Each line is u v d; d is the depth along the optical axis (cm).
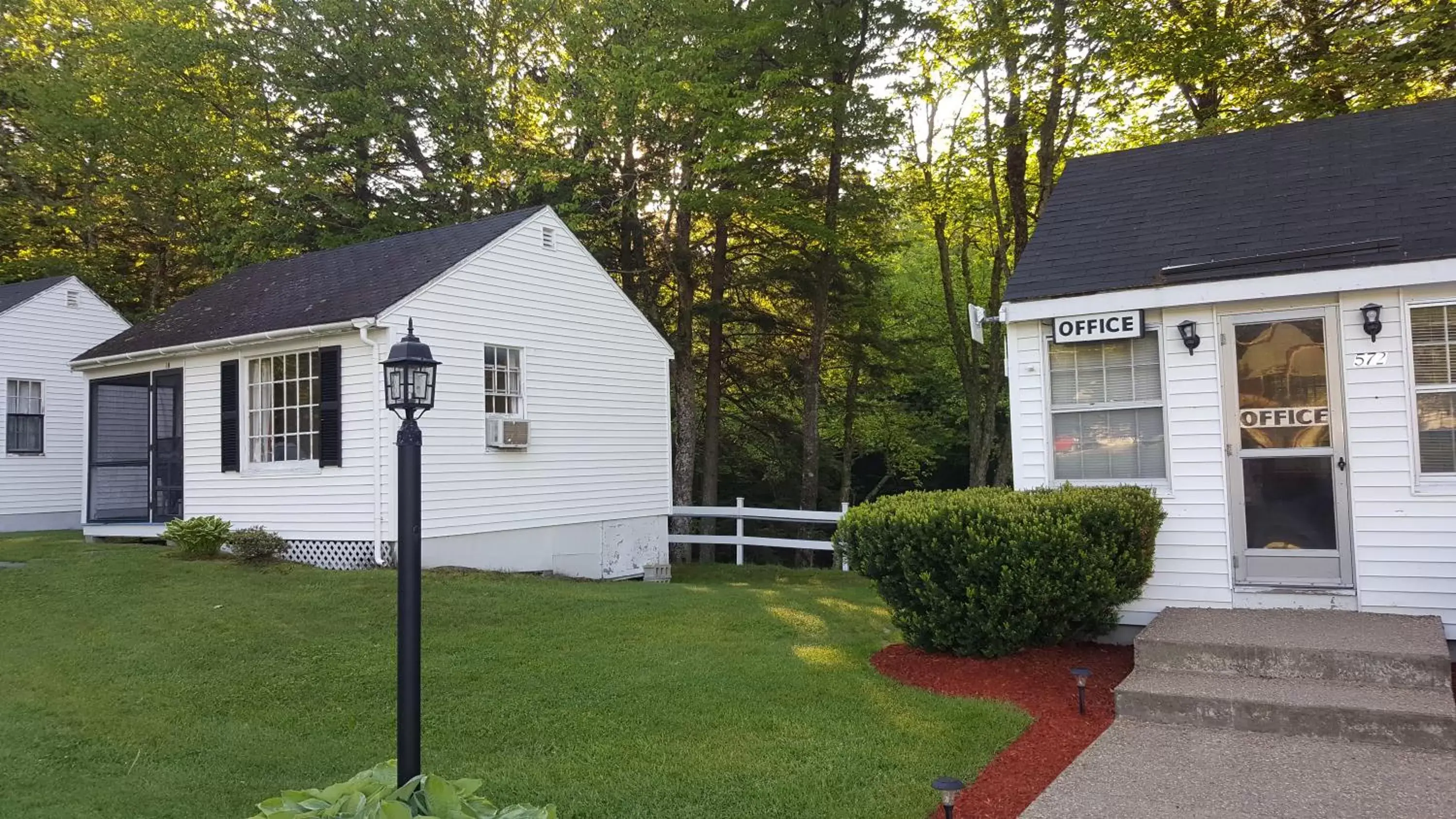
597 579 1408
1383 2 1432
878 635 830
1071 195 916
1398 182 740
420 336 1147
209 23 2052
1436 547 657
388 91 2148
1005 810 437
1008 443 2197
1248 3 1555
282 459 1224
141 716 628
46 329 1784
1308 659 562
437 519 1158
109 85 2047
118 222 2311
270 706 648
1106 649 723
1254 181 823
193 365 1319
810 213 1775
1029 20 1612
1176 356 744
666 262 2059
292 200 2066
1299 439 705
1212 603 726
